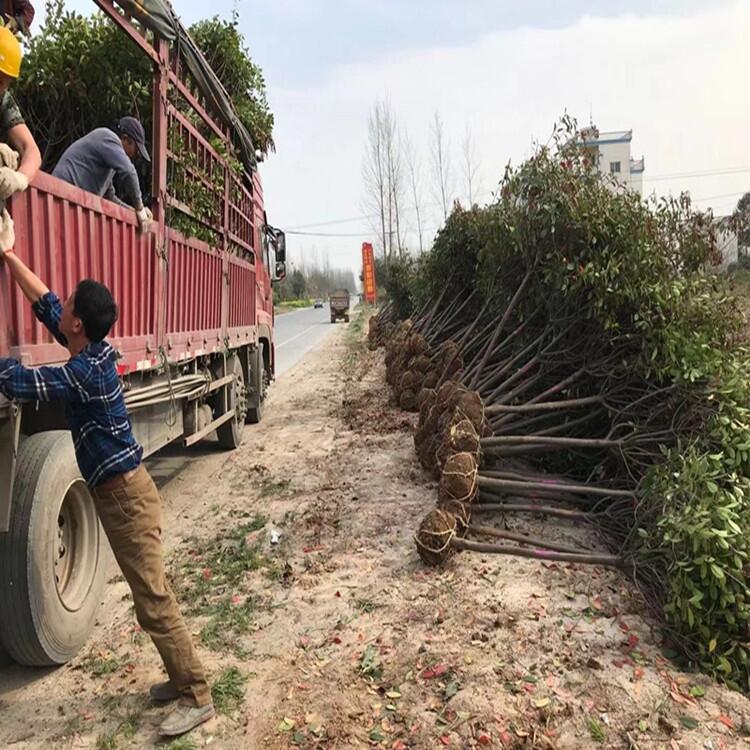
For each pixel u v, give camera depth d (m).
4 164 3.19
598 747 3.26
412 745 3.27
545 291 6.86
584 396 6.77
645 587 4.74
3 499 3.37
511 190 6.96
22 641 3.68
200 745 3.31
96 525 4.28
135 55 6.30
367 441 9.52
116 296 4.91
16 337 3.47
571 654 4.00
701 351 5.46
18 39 3.88
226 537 6.08
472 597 4.69
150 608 3.40
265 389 12.84
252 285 10.95
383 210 45.22
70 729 3.45
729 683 3.80
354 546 5.73
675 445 5.49
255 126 10.12
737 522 4.14
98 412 3.25
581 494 6.08
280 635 4.33
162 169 5.80
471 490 5.61
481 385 7.43
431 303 13.38
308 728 3.40
